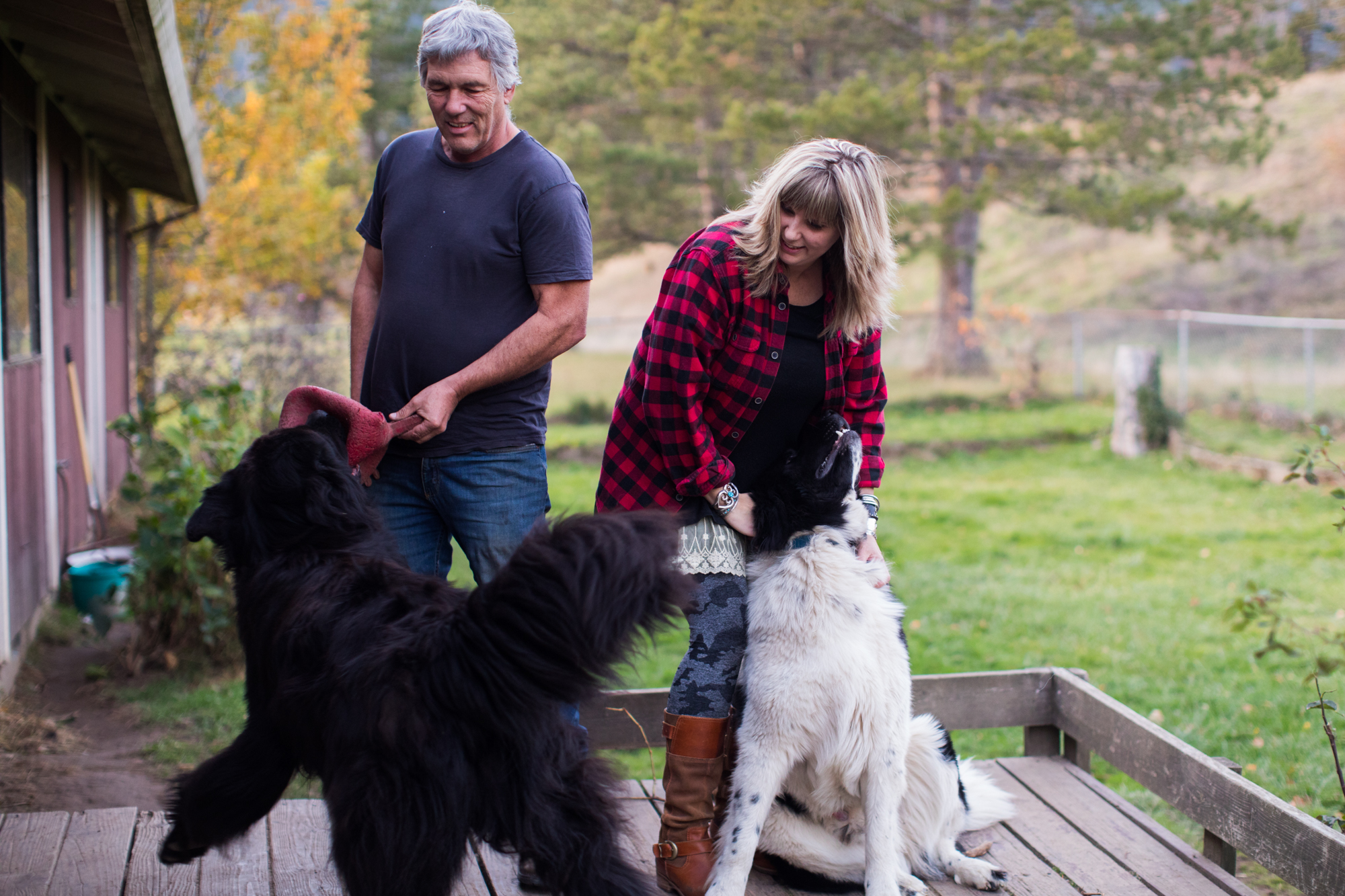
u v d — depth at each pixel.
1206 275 21.81
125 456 11.22
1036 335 18.58
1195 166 18.36
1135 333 19.64
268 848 3.04
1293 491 10.16
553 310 2.88
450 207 2.88
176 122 6.72
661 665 5.87
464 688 2.04
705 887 2.80
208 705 5.18
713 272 2.69
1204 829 3.11
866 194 2.61
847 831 2.96
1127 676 5.62
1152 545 8.59
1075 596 7.17
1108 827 3.22
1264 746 4.56
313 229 14.50
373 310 3.18
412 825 2.03
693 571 2.81
